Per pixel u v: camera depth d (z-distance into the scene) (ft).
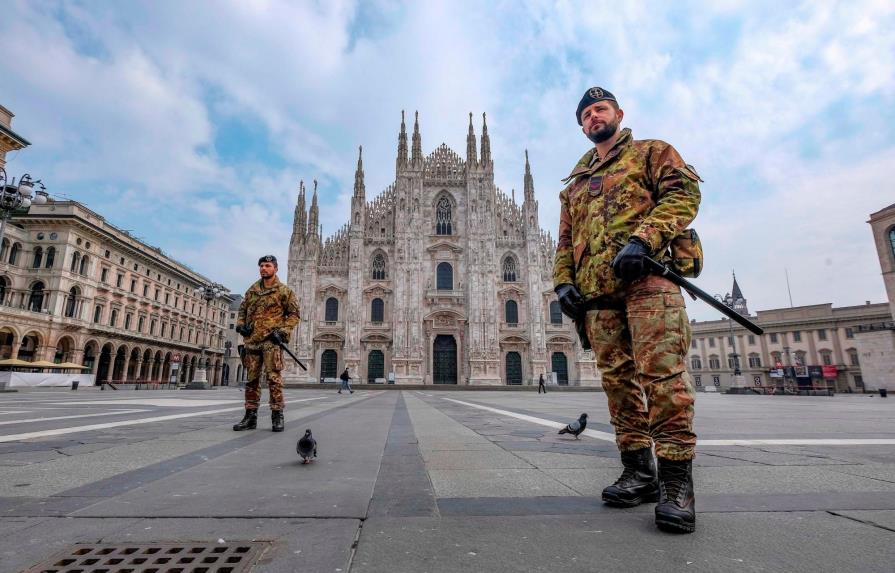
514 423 31.58
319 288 195.11
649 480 11.21
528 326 195.72
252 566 7.11
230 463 15.46
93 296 188.96
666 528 8.75
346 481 12.85
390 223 205.98
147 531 8.63
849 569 6.96
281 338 25.35
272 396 25.41
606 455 17.58
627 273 10.16
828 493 11.68
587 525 9.18
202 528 8.82
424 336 193.36
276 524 9.09
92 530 8.66
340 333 191.31
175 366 192.85
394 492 11.63
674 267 11.39
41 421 28.78
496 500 10.98
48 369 164.66
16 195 75.51
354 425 29.48
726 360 288.30
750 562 7.24
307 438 15.53
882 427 29.60
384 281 197.47
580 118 13.53
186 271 258.78
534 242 201.98
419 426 29.12
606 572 6.85
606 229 11.88
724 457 17.02
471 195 203.10
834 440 22.22
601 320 12.21
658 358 10.21
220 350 302.45
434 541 8.19
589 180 12.86
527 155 211.41
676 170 11.46
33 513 9.65
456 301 196.03
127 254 211.41
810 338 257.55
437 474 13.94
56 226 177.68
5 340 161.48
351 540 8.23
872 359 178.19
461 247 201.36
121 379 209.36
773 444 20.71
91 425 26.58
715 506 10.51
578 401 71.92
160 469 14.32
